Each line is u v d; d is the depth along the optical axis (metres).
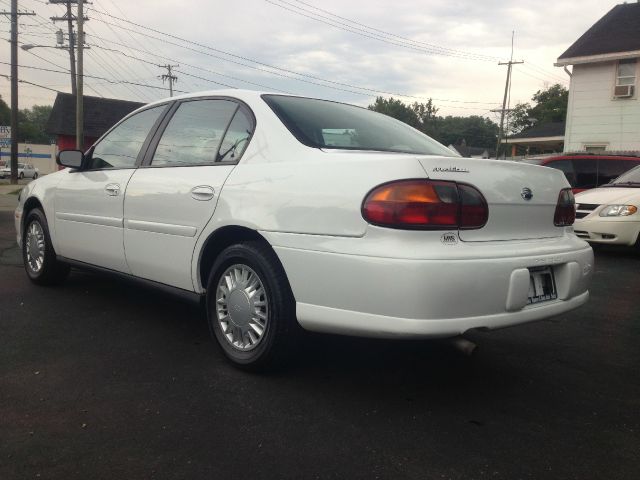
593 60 19.77
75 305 4.73
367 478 2.30
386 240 2.67
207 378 3.27
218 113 3.77
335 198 2.84
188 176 3.65
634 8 21.38
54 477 2.25
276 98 3.63
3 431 2.60
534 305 3.03
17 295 4.99
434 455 2.50
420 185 2.68
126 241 4.11
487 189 2.88
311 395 3.08
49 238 5.06
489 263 2.74
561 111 56.81
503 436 2.70
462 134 79.06
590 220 8.30
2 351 3.61
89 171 4.62
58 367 3.38
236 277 3.39
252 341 3.30
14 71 29.66
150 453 2.45
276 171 3.16
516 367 3.65
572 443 2.65
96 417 2.76
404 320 2.62
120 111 41.72
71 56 30.97
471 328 2.71
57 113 39.31
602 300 5.61
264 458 2.43
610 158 10.81
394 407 2.97
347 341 3.99
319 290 2.88
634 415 2.97
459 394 3.18
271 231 3.08
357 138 3.49
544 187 3.22
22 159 63.56
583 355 3.92
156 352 3.68
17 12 29.17
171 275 3.78
